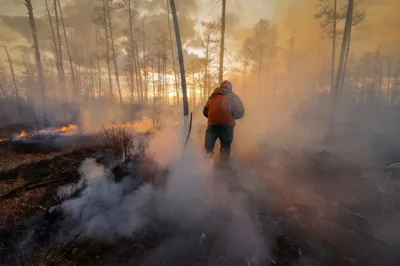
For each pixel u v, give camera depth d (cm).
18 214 318
